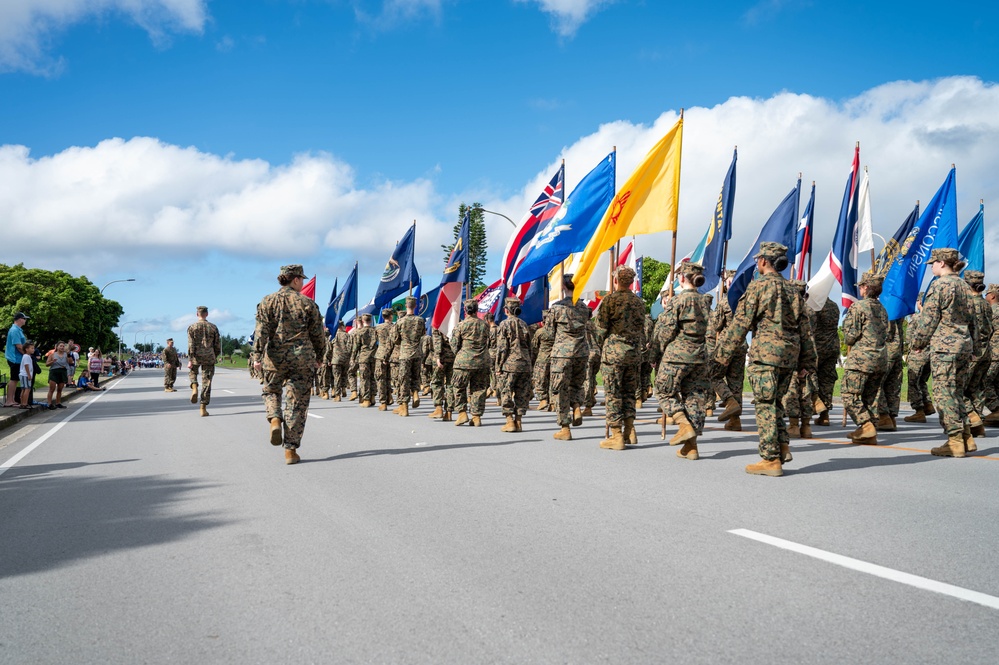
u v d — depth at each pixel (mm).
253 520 5246
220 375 52125
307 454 8508
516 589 3686
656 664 2816
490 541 4574
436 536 4715
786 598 3486
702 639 3037
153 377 58469
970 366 8391
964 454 7562
